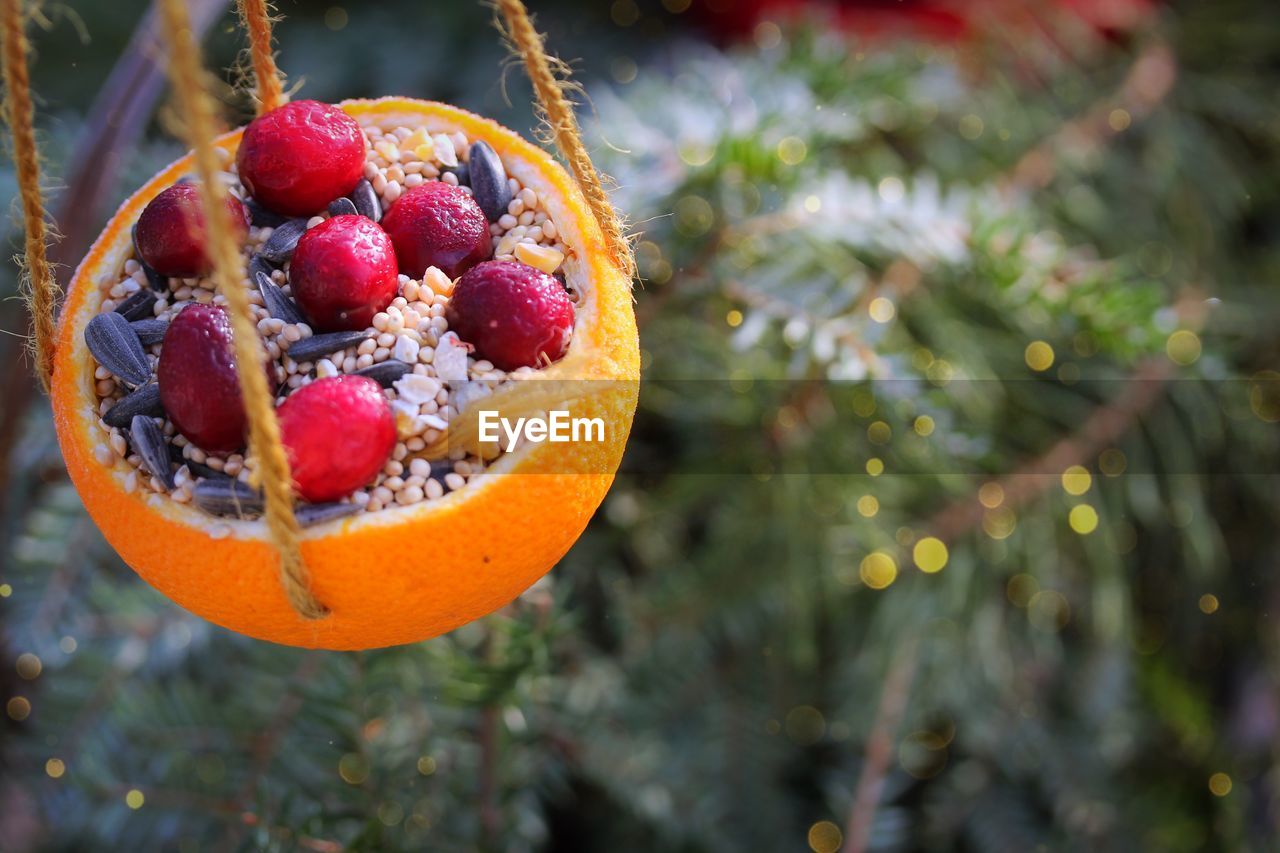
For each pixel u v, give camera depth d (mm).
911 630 480
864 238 462
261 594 337
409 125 374
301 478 333
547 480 341
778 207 466
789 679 490
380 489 338
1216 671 522
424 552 335
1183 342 486
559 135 351
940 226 464
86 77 534
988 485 488
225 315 344
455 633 441
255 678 440
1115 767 500
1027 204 498
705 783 476
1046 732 499
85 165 450
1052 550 489
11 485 468
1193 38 547
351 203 363
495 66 518
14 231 473
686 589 480
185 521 337
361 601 337
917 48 509
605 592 487
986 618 489
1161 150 518
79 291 360
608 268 356
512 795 436
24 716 473
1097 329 460
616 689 474
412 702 439
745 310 461
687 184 458
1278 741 494
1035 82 533
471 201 361
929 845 502
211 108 322
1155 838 498
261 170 356
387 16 541
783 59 492
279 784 424
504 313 344
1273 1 548
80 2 532
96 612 454
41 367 357
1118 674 496
